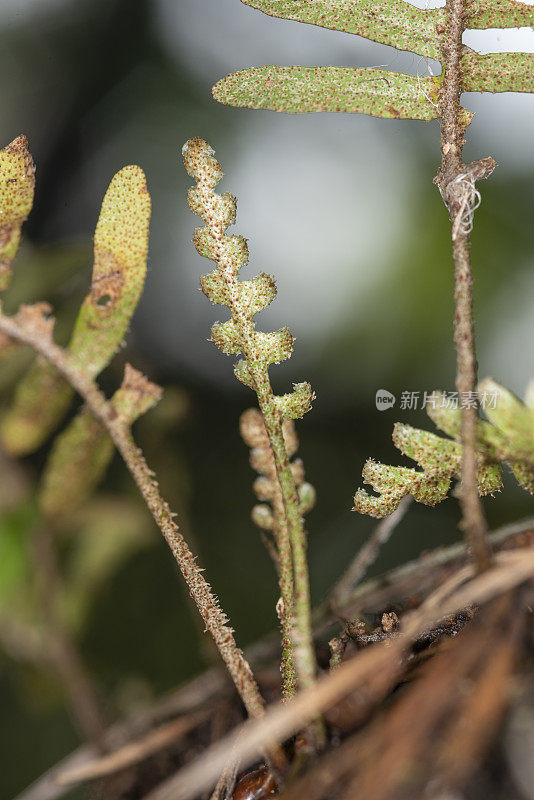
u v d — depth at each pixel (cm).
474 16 15
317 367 28
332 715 15
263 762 15
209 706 17
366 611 17
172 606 20
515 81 15
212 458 25
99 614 20
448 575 16
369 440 27
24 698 18
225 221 15
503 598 14
